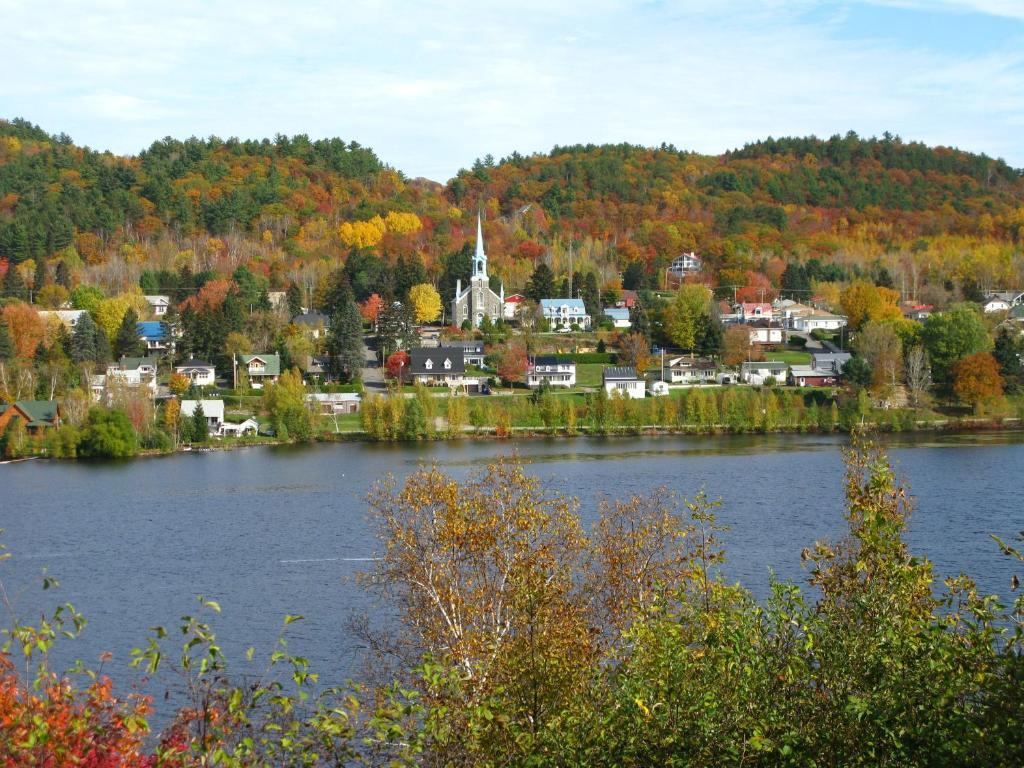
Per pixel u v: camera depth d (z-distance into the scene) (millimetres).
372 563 68375
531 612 23938
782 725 20297
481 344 186250
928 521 78625
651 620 23875
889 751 19844
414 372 169000
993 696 19016
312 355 178875
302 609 57906
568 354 182625
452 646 28812
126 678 46562
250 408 156000
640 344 179625
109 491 102375
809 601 48438
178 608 59312
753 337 191875
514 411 149375
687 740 20438
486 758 20438
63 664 48688
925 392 157375
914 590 22094
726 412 146000
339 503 92688
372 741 20641
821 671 21266
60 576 67375
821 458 116188
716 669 21578
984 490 92188
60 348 165000
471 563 31750
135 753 17156
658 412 146750
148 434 134250
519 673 21938
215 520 85875
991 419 146000
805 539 72000
